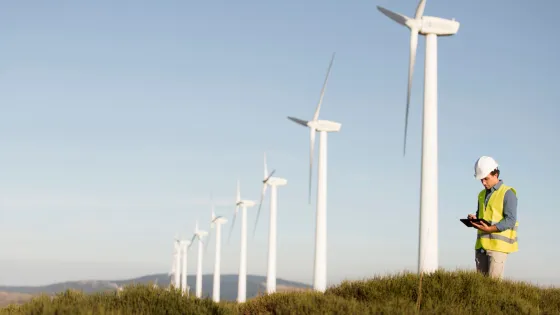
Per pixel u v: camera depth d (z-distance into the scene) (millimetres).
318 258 36406
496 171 11922
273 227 50250
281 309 11727
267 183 50188
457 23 20000
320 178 37406
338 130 37969
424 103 18766
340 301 11297
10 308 12219
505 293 11875
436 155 18156
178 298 11938
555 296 12727
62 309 10516
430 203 17656
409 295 12219
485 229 11734
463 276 12445
